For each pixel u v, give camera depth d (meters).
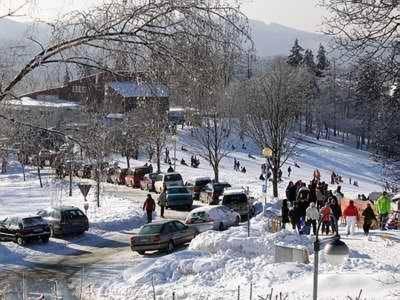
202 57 8.57
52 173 11.55
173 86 8.79
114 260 28.83
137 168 62.47
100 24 8.66
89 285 23.34
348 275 18.19
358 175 99.06
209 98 8.88
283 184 68.19
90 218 41.03
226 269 22.75
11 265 28.19
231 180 69.56
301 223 31.22
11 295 21.81
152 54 8.66
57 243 33.84
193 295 19.88
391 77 13.02
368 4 12.77
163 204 43.12
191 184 53.84
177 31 8.58
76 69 9.03
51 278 25.02
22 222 33.03
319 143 119.56
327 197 32.25
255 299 17.80
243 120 52.66
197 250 26.25
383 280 17.44
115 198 52.22
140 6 8.59
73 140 10.12
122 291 21.75
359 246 26.86
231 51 8.61
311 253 25.11
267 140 52.16
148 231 30.12
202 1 8.51
